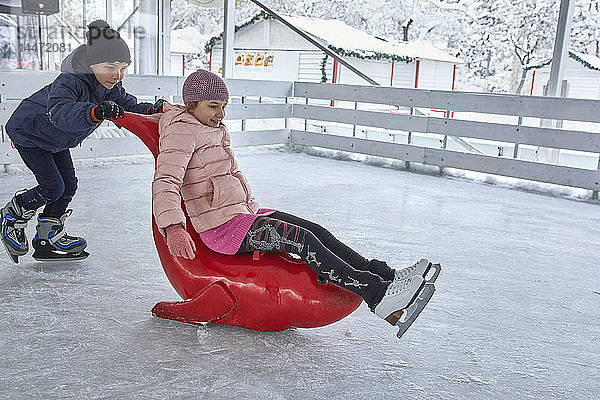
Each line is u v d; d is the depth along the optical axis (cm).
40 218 269
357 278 180
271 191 473
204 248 203
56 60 641
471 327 223
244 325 203
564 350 207
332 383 173
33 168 247
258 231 189
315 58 1148
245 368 179
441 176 608
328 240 193
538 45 1166
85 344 191
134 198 427
